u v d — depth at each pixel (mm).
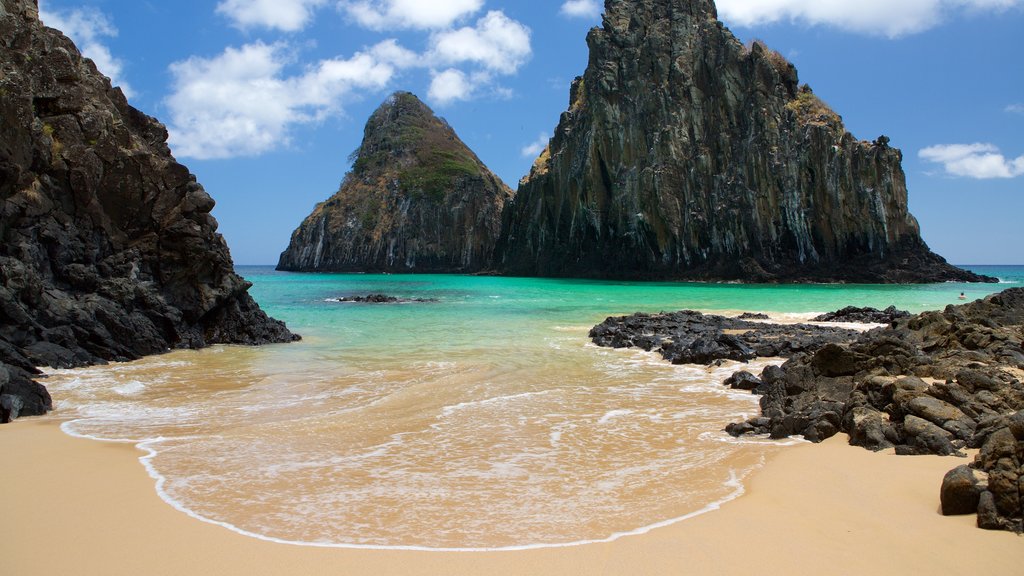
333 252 162625
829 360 14164
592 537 7102
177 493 8555
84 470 9547
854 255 96188
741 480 9156
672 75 106188
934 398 11117
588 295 63406
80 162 23969
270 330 27859
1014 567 6191
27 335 19844
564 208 113500
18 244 21328
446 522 7566
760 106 101312
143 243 25531
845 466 9602
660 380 17938
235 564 6402
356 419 13094
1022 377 12180
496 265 131250
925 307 47594
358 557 6582
